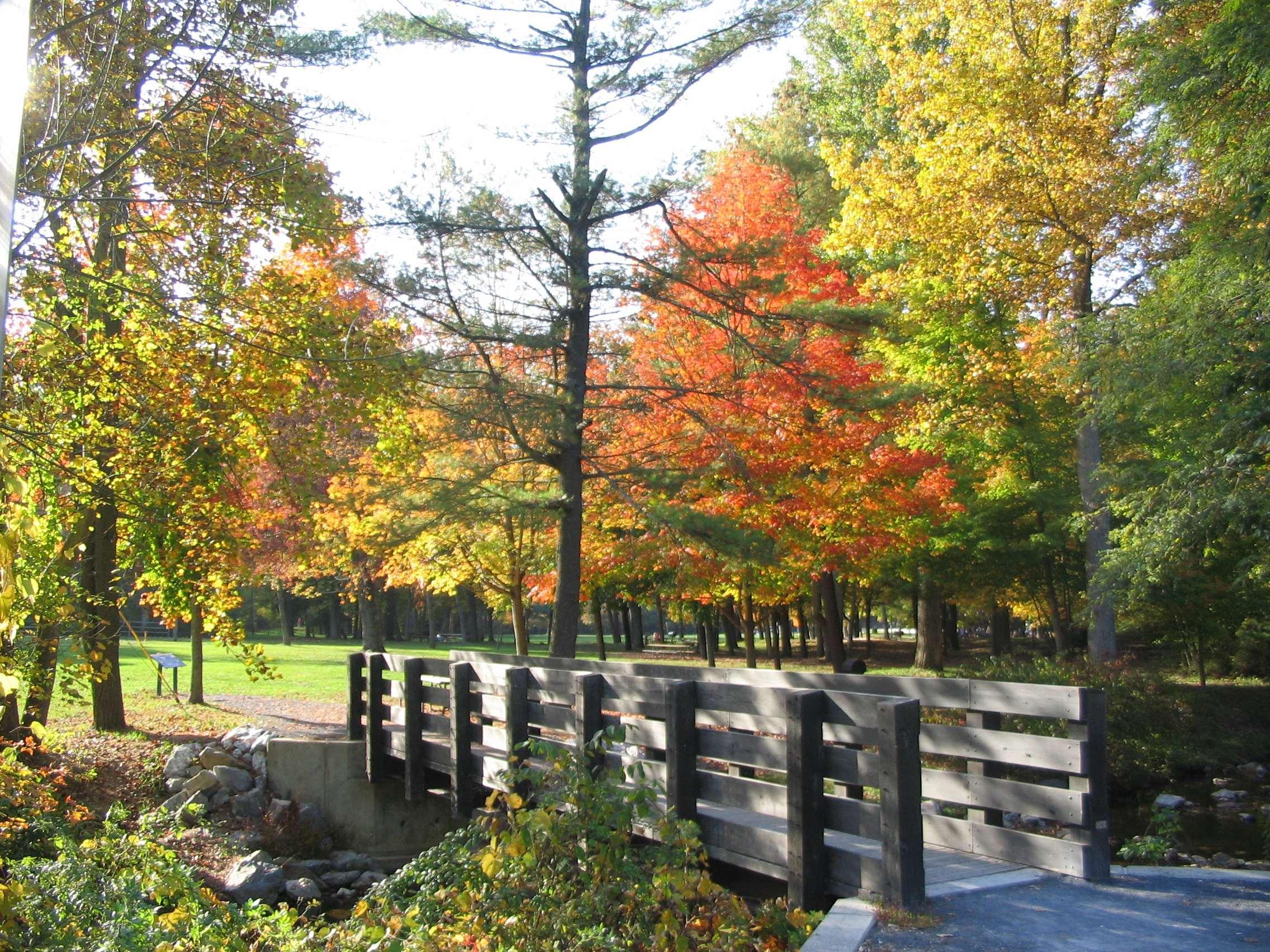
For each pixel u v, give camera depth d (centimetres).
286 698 2098
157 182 1053
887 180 2064
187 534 1038
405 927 585
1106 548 2044
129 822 1120
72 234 1043
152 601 1163
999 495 2411
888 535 1769
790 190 2153
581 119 1424
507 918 548
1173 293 1362
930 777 683
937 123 2245
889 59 2119
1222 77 1259
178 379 1047
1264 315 1254
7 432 788
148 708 1828
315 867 1231
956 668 2734
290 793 1351
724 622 4319
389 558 2017
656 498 1653
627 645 5338
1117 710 1884
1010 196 1934
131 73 926
